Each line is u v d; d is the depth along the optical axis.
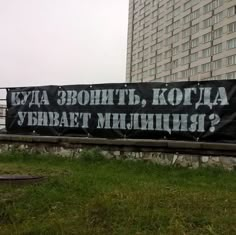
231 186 7.64
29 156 11.27
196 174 8.91
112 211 5.89
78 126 11.34
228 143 9.43
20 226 5.75
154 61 96.50
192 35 80.12
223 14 70.56
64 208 6.27
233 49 67.88
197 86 9.91
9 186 7.25
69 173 8.55
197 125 9.82
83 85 11.35
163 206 6.09
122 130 10.73
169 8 89.75
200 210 5.91
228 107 9.52
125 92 10.76
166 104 10.23
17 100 12.36
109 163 10.15
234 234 5.15
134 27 108.94
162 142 9.91
